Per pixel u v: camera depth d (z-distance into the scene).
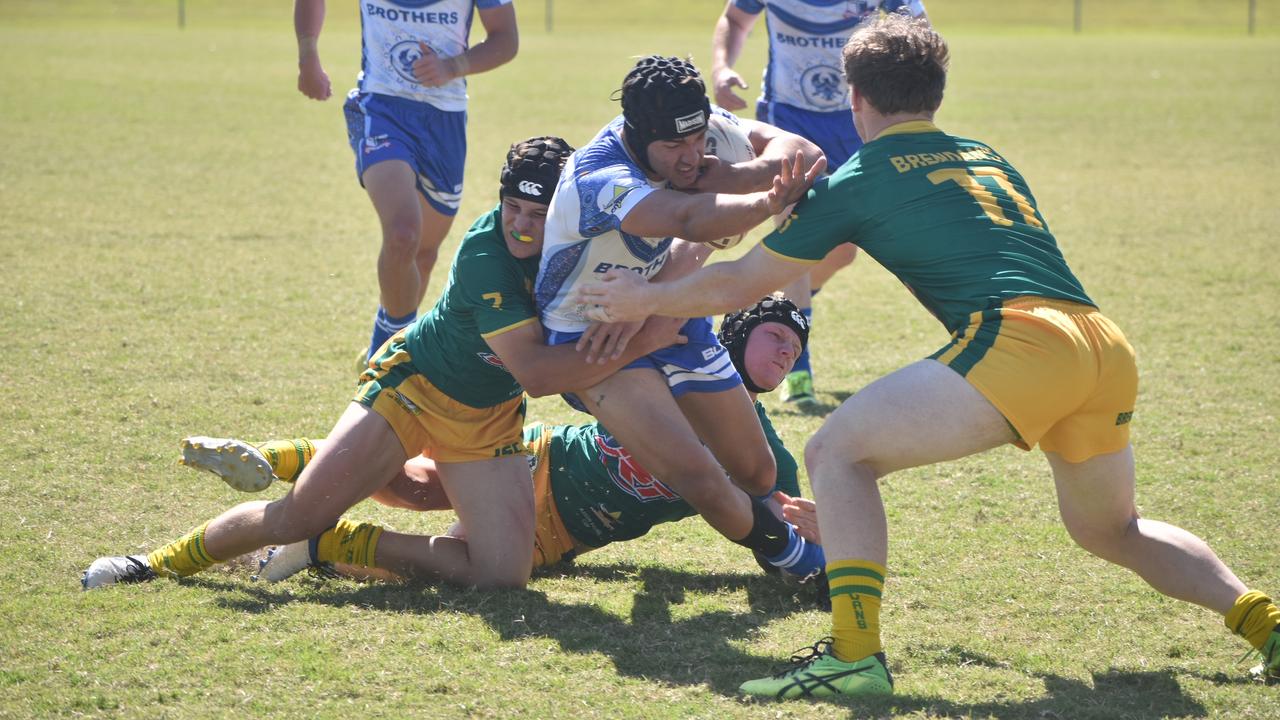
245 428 21.45
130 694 12.30
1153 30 145.38
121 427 21.22
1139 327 29.61
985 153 13.75
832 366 27.06
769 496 16.70
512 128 60.62
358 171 25.27
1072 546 17.33
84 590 14.91
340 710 12.05
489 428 15.66
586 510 16.41
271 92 75.88
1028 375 12.34
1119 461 13.34
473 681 12.71
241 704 12.13
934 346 28.61
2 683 12.48
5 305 28.73
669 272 15.51
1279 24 149.88
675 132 13.82
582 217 14.08
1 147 52.28
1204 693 12.86
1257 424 22.88
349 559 15.53
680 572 16.53
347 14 145.62
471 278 15.08
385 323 24.30
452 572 15.41
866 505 12.75
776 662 13.40
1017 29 146.75
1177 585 13.62
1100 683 13.14
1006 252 12.84
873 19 14.43
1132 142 61.00
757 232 41.72
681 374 15.62
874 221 13.06
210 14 146.50
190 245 36.06
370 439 15.34
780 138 15.38
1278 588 15.84
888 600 15.47
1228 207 45.12
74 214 39.62
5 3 147.62
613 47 112.50
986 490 19.70
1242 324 29.91
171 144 55.12
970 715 12.15
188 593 14.96
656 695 12.53
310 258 35.09
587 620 14.52
